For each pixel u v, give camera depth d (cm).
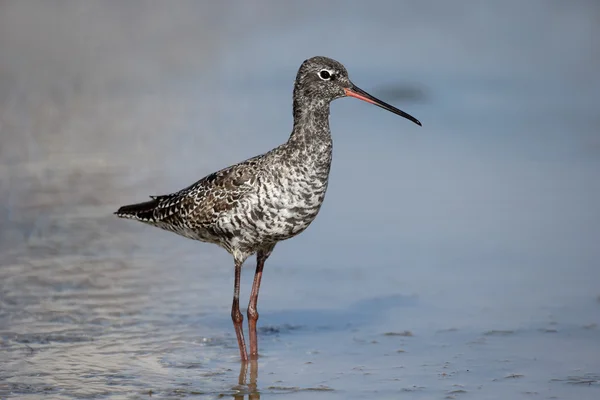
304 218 1180
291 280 1427
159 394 1037
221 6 3322
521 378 1080
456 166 1938
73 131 2133
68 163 1914
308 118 1180
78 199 1722
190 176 1831
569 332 1215
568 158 1967
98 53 2823
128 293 1348
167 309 1302
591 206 1691
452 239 1569
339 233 1611
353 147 2086
